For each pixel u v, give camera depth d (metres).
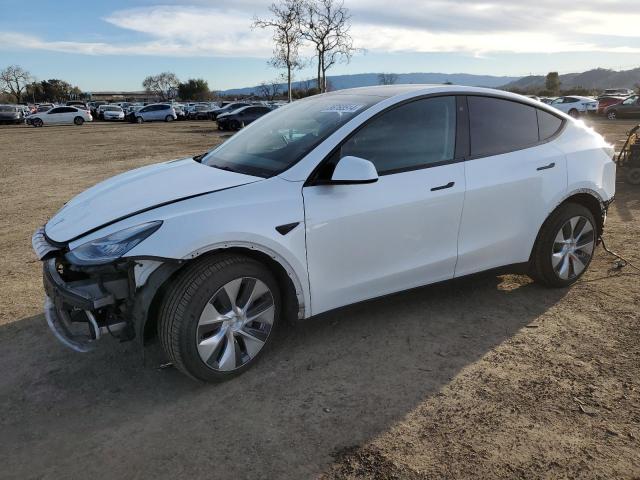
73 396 3.00
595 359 3.26
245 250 3.01
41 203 8.51
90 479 2.37
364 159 3.13
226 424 2.73
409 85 3.87
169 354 2.91
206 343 2.92
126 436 2.65
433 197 3.49
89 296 2.77
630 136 8.68
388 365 3.24
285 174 3.17
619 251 5.18
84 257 2.77
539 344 3.46
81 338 2.97
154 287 2.76
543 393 2.93
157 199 3.04
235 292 2.98
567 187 4.07
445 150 3.61
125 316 2.89
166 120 44.06
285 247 3.04
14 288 4.61
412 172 3.45
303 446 2.55
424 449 2.51
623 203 7.29
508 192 3.80
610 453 2.46
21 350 3.52
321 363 3.27
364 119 3.35
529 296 4.20
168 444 2.59
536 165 3.93
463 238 3.72
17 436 2.67
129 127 34.94
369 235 3.32
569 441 2.54
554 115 4.23
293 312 3.26
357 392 2.97
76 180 11.09
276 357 3.35
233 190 3.04
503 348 3.42
